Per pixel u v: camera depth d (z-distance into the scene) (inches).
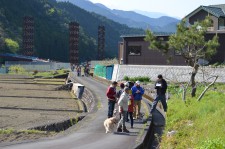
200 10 1980.8
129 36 2108.8
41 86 2375.7
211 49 1079.0
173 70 1678.2
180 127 662.5
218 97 938.7
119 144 570.9
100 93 1514.5
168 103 1002.1
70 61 5885.8
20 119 1002.7
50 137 650.8
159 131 741.9
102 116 880.3
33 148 546.6
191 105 832.3
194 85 1056.8
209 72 1492.4
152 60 2025.1
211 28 1931.6
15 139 646.5
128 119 780.6
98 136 639.8
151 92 1381.6
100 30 6963.6
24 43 6210.6
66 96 1813.5
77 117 917.8
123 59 2150.6
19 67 4092.0
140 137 609.9
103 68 2337.6
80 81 2267.5
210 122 579.2
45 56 7377.0
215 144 422.0
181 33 1055.0
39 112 1167.0
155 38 1097.4
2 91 1940.2
